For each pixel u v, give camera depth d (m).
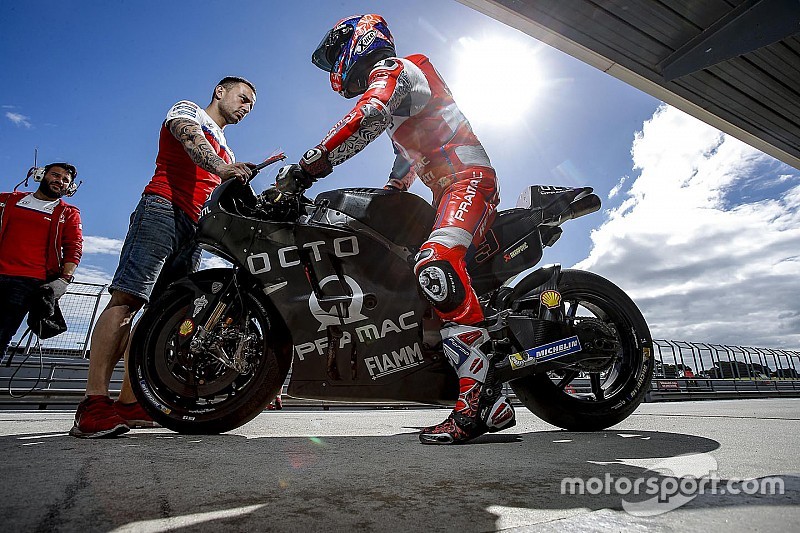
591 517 0.66
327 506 0.73
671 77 5.43
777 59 5.39
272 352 1.83
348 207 1.84
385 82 1.74
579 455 1.26
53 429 1.95
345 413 4.05
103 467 1.04
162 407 1.80
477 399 1.61
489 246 1.97
